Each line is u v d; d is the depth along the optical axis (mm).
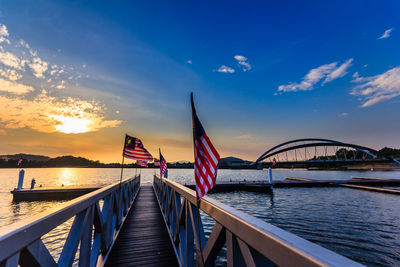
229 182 33750
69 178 78562
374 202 21609
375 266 8391
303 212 17688
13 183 49594
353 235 11883
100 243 3441
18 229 1147
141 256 3891
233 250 1446
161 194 8539
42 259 1438
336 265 622
